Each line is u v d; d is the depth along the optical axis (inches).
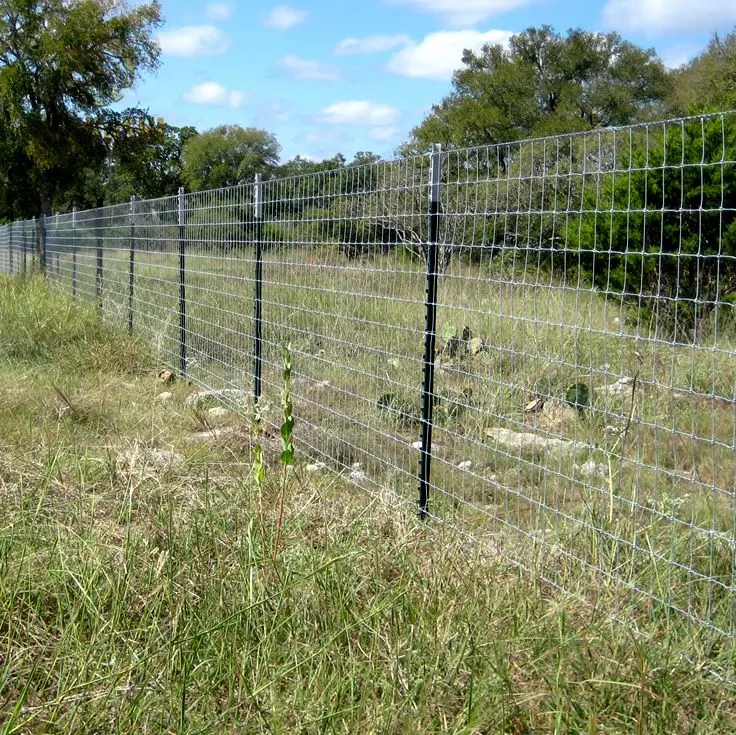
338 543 153.8
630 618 127.6
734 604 129.9
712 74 1626.5
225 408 285.7
